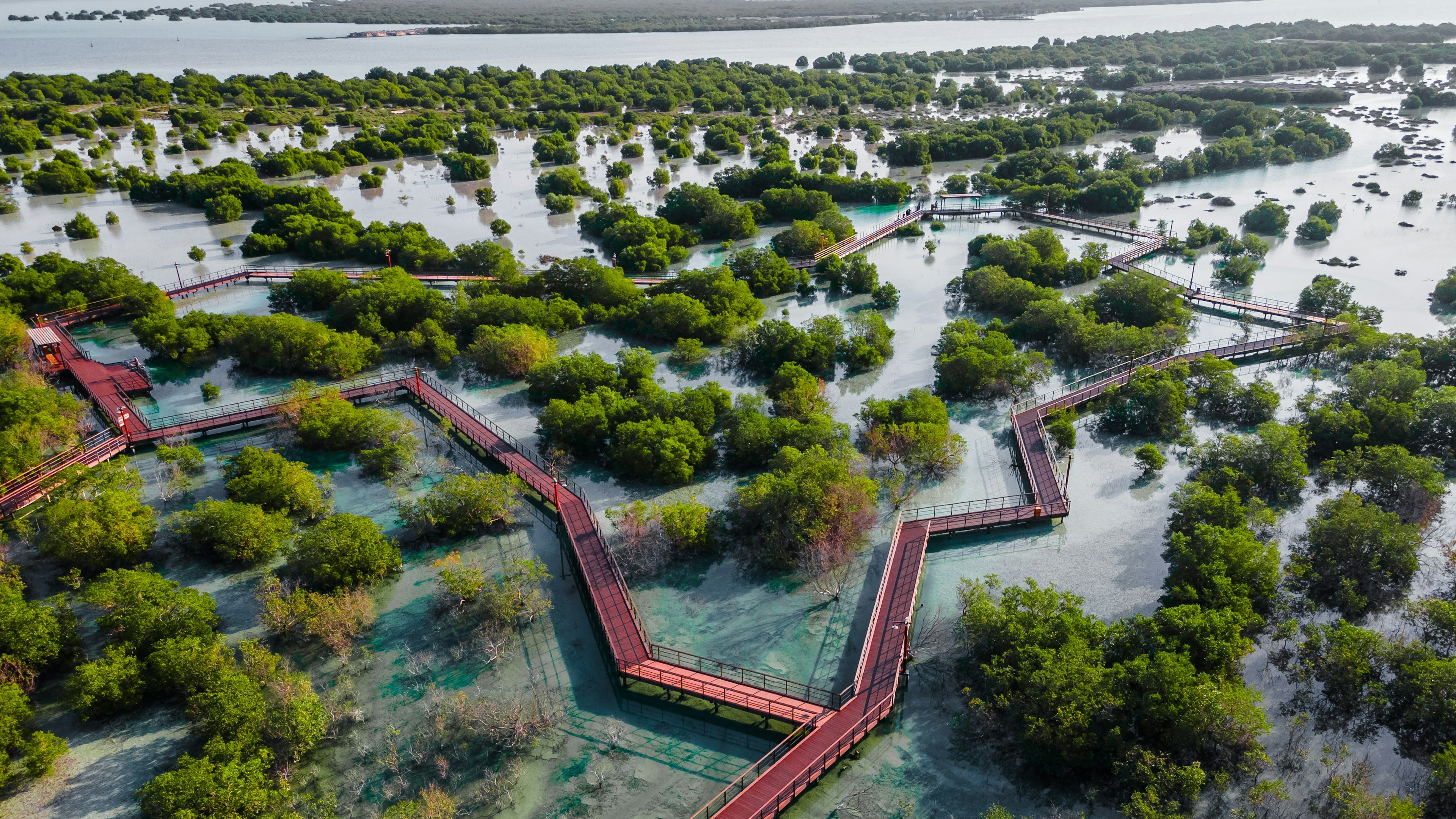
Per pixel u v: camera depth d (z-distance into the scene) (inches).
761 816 1669.5
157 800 1603.1
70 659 2079.2
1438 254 4830.2
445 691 2037.4
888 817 1718.8
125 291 4252.0
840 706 1946.4
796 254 5044.3
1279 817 1685.5
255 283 4781.0
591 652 2174.0
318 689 2036.2
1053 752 1765.5
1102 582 2397.9
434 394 3412.9
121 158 7534.5
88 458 2886.3
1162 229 5221.5
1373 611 2265.0
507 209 6264.8
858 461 2810.0
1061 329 3816.4
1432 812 1702.8
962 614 2274.9
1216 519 2400.3
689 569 2486.5
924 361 3786.9
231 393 3508.9
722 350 3912.4
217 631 2203.5
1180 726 1744.6
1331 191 6087.6
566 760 1862.7
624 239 5167.3
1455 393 2898.6
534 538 2625.5
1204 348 3700.8
